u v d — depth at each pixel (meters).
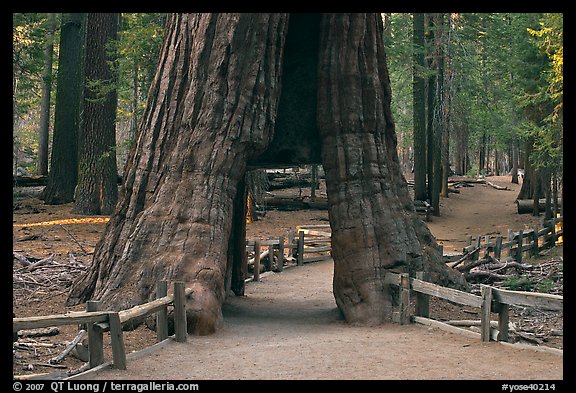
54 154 34.44
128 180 14.03
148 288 12.23
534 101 28.80
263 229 31.91
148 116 14.29
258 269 20.80
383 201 13.98
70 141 34.50
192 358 9.66
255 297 17.45
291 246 24.55
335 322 13.44
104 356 9.88
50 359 9.45
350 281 13.34
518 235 22.84
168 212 13.04
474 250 20.75
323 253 27.34
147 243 12.88
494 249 21.67
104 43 30.00
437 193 36.84
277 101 14.14
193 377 8.48
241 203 17.36
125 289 12.40
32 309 13.41
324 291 18.64
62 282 16.44
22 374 8.77
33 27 35.69
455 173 62.44
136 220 13.29
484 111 38.72
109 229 14.00
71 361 9.64
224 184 13.23
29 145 61.00
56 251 22.33
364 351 10.07
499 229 33.41
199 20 13.85
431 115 36.88
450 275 14.51
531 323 13.41
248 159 13.97
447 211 38.78
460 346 10.36
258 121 13.62
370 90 14.40
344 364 9.21
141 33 26.83
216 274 12.25
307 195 39.00
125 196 13.99
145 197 13.68
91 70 30.11
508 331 10.75
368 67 14.49
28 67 35.78
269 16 13.76
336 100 14.27
